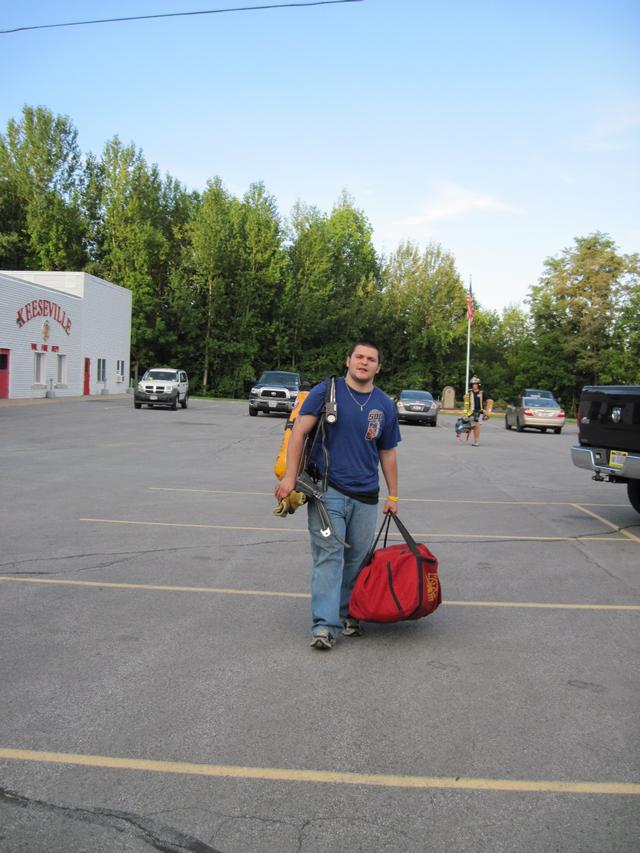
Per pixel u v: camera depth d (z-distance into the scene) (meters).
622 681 4.59
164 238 67.06
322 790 3.24
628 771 3.47
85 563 7.15
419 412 34.53
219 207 65.56
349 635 5.33
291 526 9.27
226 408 42.28
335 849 2.82
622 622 5.80
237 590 6.38
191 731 3.76
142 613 5.70
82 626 5.36
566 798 3.22
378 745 3.66
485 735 3.80
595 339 62.84
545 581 7.00
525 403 33.44
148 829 2.93
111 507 10.22
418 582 5.07
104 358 53.28
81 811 3.04
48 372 44.03
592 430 9.98
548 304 64.81
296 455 4.98
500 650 5.10
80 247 66.62
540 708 4.15
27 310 40.84
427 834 2.93
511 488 13.58
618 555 8.19
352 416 5.04
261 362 68.81
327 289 68.56
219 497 11.43
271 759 3.50
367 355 5.05
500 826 3.00
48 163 67.31
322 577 5.03
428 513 10.58
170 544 8.05
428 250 76.19
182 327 65.38
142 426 25.58
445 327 74.38
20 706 4.01
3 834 2.88
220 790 3.22
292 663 4.75
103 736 3.69
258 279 66.44
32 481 12.39
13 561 7.16
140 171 64.69
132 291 62.94
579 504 11.84
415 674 4.62
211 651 4.93
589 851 2.85
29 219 64.00
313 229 69.75
